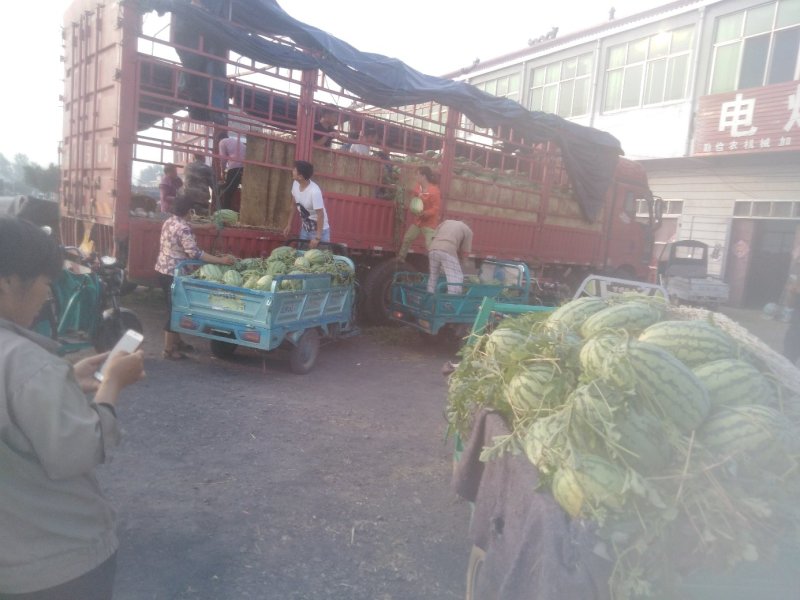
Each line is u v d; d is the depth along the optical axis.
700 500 1.80
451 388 3.18
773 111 17.02
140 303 10.60
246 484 4.51
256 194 9.07
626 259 15.18
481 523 2.51
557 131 12.25
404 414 6.35
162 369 7.01
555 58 24.42
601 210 14.18
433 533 4.08
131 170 7.64
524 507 2.10
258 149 8.91
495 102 11.05
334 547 3.82
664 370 2.08
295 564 3.61
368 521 4.16
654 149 20.78
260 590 3.35
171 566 3.49
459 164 11.36
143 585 3.31
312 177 9.34
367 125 11.16
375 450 5.34
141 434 5.17
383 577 3.57
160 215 8.42
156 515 3.99
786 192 17.83
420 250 10.81
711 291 16.59
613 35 22.09
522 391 2.46
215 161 10.59
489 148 11.96
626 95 21.88
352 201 9.93
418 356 8.98
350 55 9.33
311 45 8.99
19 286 1.80
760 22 18.12
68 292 6.02
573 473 1.91
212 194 10.06
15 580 1.70
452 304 9.04
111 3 7.79
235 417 5.76
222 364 7.50
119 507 4.04
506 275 11.13
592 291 6.75
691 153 19.67
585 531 1.79
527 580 1.89
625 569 1.71
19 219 1.84
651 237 15.76
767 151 17.19
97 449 1.69
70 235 9.66
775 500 1.86
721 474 1.88
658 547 1.74
